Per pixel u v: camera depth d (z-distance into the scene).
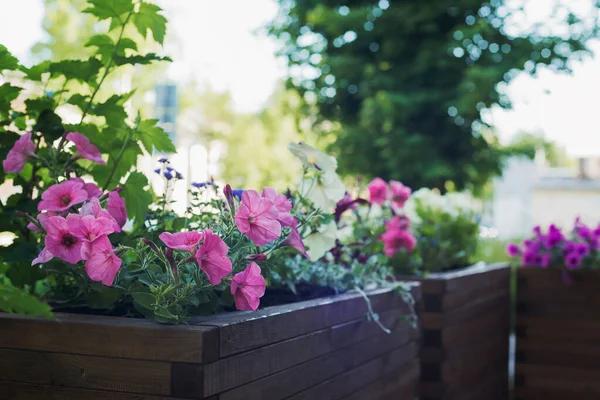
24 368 1.59
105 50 2.19
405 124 12.52
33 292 2.05
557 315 4.39
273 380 1.71
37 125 2.09
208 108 28.86
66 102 2.17
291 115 15.44
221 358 1.50
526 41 12.22
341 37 13.21
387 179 12.62
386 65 12.75
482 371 3.94
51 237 1.56
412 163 11.90
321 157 2.31
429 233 3.94
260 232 1.65
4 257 1.99
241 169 22.94
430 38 12.73
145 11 2.15
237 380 1.56
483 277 3.96
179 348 1.46
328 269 2.40
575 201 29.97
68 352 1.55
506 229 29.25
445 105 12.08
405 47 12.66
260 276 1.63
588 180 30.25
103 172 2.16
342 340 2.10
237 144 25.17
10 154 1.91
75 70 2.13
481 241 4.79
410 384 2.68
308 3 13.64
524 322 4.46
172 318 1.51
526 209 29.94
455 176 12.57
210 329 1.47
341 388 2.08
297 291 2.28
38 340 1.58
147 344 1.49
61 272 1.77
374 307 2.34
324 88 13.55
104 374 1.52
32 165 2.17
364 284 2.55
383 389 2.41
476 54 12.45
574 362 4.36
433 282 3.28
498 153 12.92
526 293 4.46
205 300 1.66
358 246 2.96
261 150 21.34
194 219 2.10
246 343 1.59
